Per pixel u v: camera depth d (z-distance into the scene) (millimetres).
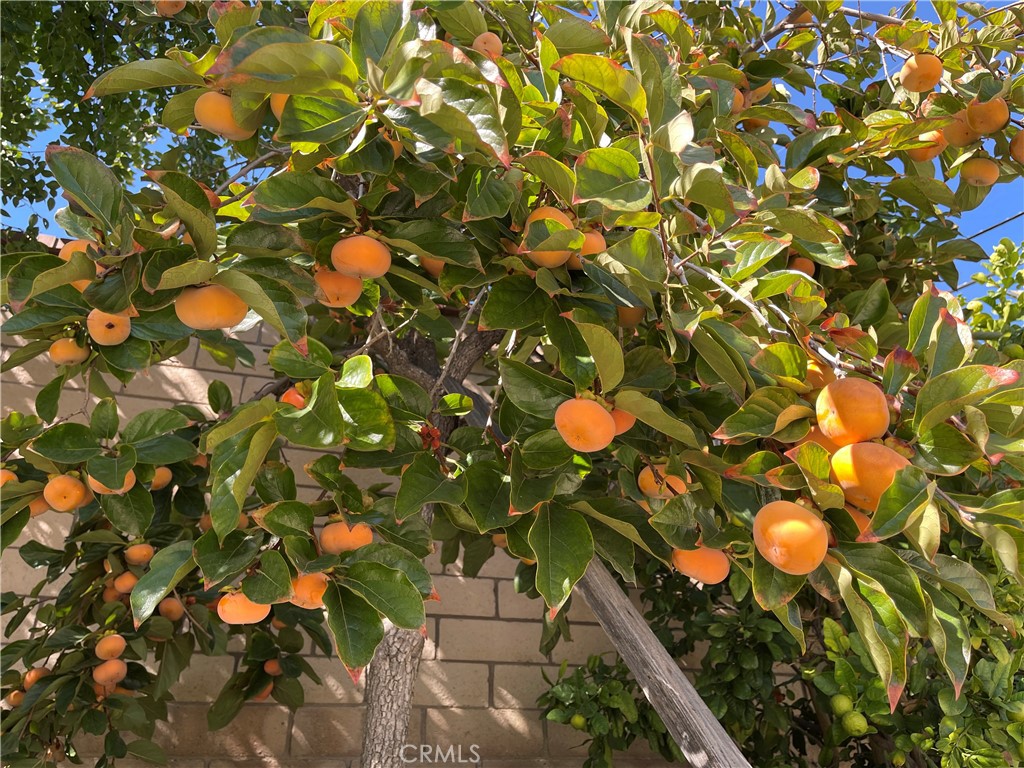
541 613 2559
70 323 1201
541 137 1028
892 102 1647
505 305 976
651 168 842
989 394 721
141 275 829
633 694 2119
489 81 805
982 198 1617
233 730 2186
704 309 897
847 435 730
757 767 2025
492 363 1649
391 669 1340
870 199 1648
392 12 846
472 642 2459
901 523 663
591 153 832
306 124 799
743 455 913
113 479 1138
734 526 899
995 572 1724
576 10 1424
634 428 1057
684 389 1170
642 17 1227
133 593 939
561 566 918
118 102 2680
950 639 767
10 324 953
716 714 1913
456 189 1021
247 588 916
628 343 1146
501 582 2551
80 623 1794
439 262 1043
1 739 1634
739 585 1630
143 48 2582
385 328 1301
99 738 2084
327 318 1947
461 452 1089
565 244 908
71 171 872
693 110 1235
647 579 2229
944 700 1548
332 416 905
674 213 995
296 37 750
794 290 979
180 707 2162
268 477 1058
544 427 1022
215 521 885
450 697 2383
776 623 1938
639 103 841
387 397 1099
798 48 1894
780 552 719
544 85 1049
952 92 1530
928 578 812
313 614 1956
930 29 1638
